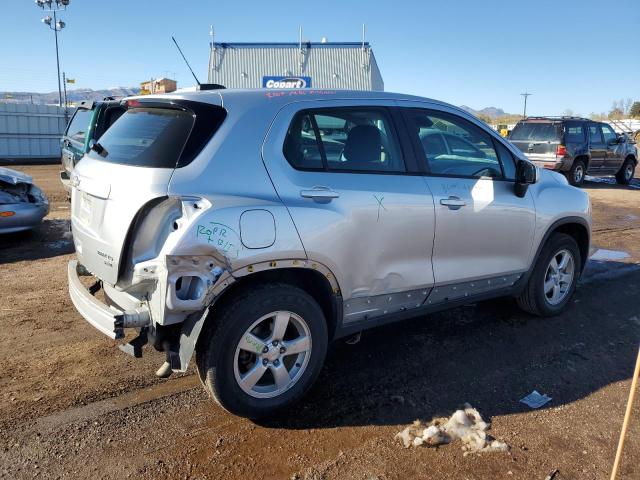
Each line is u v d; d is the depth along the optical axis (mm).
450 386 3807
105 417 3350
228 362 3082
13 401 3488
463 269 4152
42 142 22344
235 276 2990
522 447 3125
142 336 3096
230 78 23000
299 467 2928
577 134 16297
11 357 4094
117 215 3035
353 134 3637
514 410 3514
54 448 3041
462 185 4098
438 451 3072
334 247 3340
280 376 3307
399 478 2850
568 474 2904
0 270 6352
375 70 24750
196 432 3227
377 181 3623
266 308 3146
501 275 4496
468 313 5211
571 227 5227
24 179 7844
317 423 3338
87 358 4105
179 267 2832
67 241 7844
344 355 4266
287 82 21438
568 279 5203
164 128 3184
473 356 4281
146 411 3432
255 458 2996
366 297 3646
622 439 2590
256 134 3221
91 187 3295
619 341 4645
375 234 3559
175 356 3012
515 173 4520
